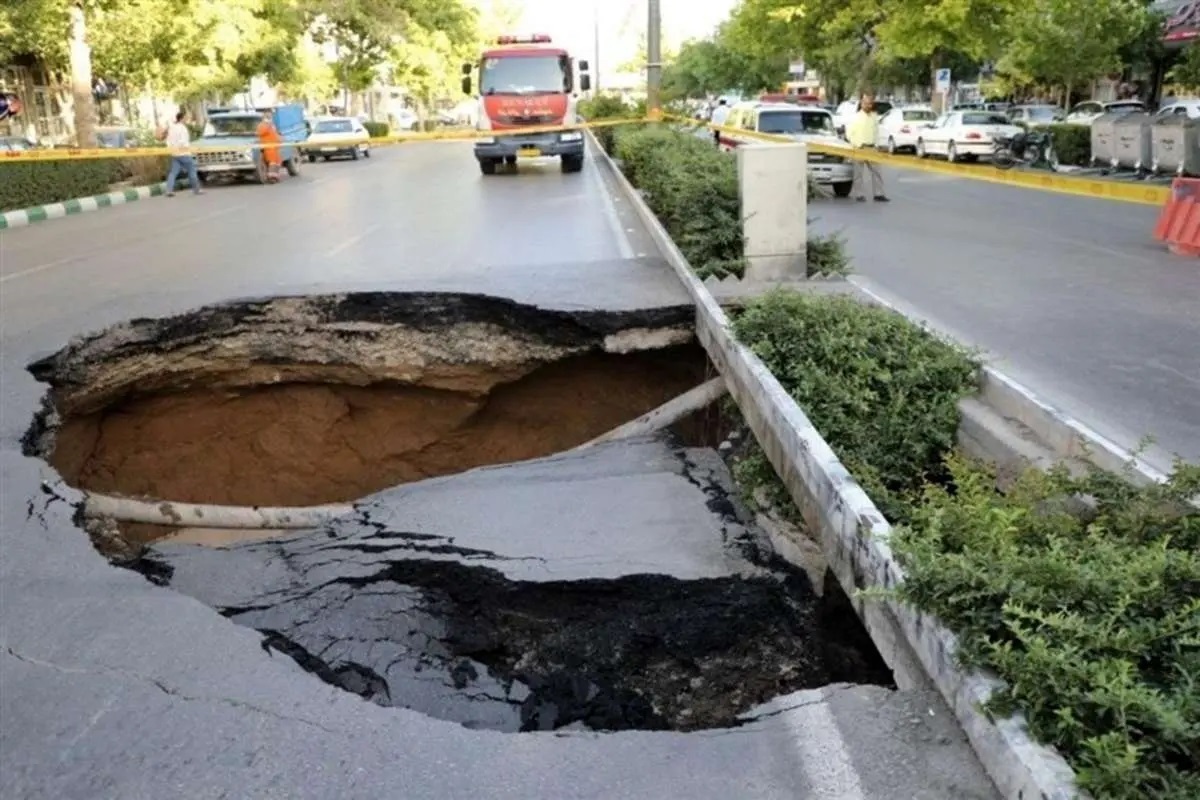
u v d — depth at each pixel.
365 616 4.76
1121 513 3.89
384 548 5.21
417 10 50.91
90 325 7.93
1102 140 22.44
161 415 8.54
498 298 8.51
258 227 14.73
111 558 5.16
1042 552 3.38
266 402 8.91
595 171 23.67
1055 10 29.95
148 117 36.38
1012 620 2.94
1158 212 16.55
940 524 3.57
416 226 14.08
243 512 7.36
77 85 21.38
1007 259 11.91
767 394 5.54
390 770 2.96
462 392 8.76
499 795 2.84
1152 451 5.46
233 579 5.02
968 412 5.79
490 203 17.17
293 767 2.98
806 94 63.66
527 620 4.79
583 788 2.86
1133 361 7.27
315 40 47.12
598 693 4.43
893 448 5.65
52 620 3.85
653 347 8.23
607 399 8.86
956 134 27.28
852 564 3.94
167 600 4.02
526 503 5.64
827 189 20.16
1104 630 2.80
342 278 9.53
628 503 5.60
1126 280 10.39
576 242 11.95
